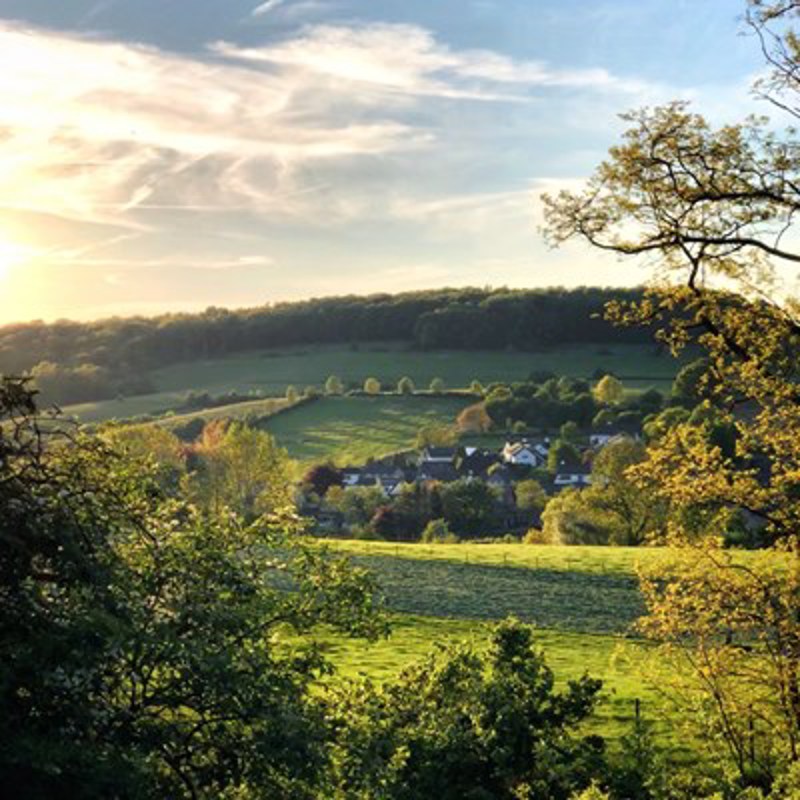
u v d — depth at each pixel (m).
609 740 36.72
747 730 28.33
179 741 15.92
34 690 14.02
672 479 29.33
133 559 17.12
